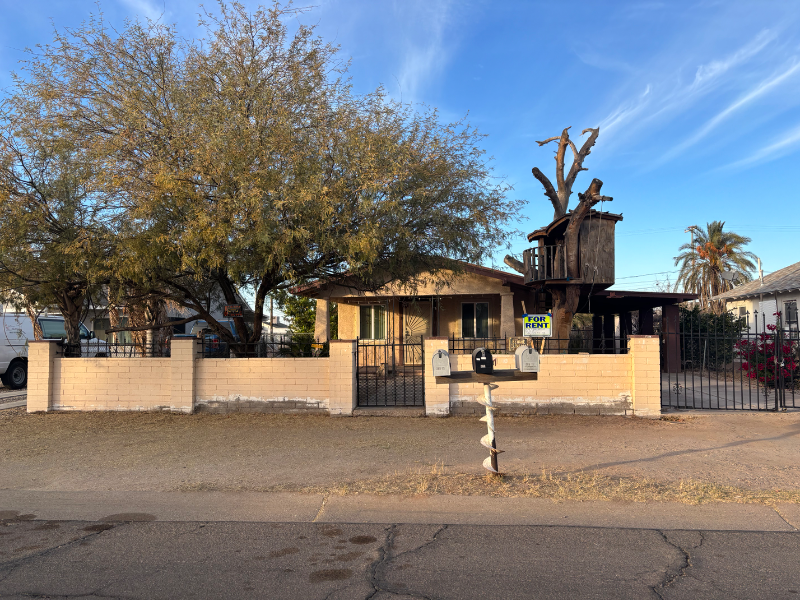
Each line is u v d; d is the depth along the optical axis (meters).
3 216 9.30
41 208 9.54
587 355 10.21
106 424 10.00
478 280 15.62
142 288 10.92
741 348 14.12
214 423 9.93
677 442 8.16
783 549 4.44
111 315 14.97
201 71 9.82
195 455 7.77
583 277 12.21
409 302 17.73
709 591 3.75
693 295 16.94
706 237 33.56
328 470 6.90
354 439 8.57
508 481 6.24
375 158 9.22
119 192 9.38
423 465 7.03
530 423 9.62
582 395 10.20
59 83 9.96
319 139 9.58
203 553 4.51
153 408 11.00
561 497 5.68
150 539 4.84
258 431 9.25
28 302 12.20
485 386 6.36
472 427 9.34
